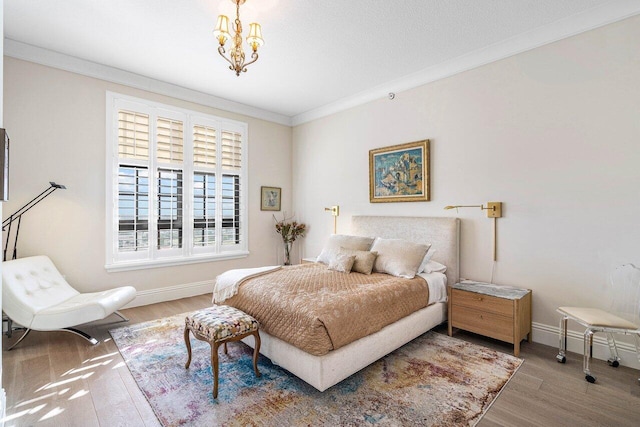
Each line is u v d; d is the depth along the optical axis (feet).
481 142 10.91
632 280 7.88
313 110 16.92
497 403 6.62
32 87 10.63
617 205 8.36
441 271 11.39
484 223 10.85
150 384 7.27
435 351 9.04
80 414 6.23
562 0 8.16
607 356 8.47
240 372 7.82
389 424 5.96
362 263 10.91
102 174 12.03
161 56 11.16
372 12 8.64
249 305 8.54
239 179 16.28
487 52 10.59
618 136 8.34
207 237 15.05
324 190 16.61
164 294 13.66
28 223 10.57
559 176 9.29
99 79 11.96
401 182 13.12
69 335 10.03
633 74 8.14
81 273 11.58
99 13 8.73
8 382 7.32
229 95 14.89
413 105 12.79
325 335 6.70
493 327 9.13
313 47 10.48
